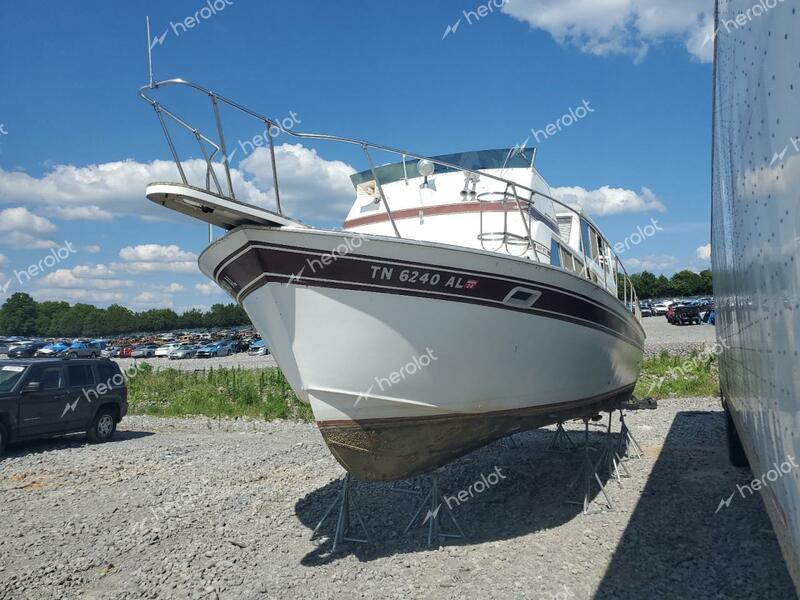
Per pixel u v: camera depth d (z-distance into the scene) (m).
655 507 6.59
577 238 8.72
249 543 6.06
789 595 4.38
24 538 6.45
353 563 5.49
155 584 5.12
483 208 7.20
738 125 3.56
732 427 8.11
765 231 2.81
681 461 8.66
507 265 5.30
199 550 5.89
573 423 12.61
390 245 4.94
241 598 4.84
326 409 5.38
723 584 4.61
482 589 4.79
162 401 18.89
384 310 5.12
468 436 5.90
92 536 6.46
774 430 2.95
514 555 5.45
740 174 3.60
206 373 25.34
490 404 5.81
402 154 5.78
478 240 6.84
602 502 6.89
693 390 15.91
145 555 5.85
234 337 61.31
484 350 5.52
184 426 14.77
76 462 10.28
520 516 6.58
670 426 11.59
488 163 8.12
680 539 5.59
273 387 19.38
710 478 7.65
